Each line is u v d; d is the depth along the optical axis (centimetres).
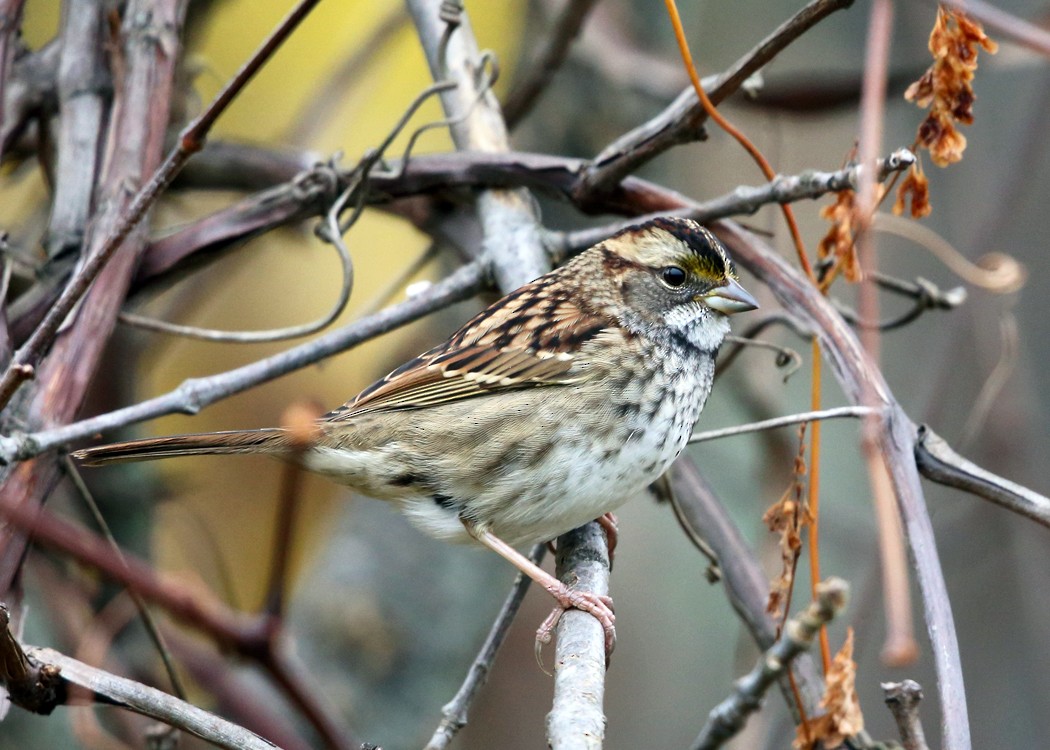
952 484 729
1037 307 1467
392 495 877
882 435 727
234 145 1015
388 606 1255
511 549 846
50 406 788
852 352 807
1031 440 1295
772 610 774
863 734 754
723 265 902
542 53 1100
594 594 801
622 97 1345
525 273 921
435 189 964
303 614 1249
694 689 1406
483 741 1415
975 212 1344
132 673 1063
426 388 868
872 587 1055
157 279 909
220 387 801
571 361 865
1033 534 1279
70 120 901
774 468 1166
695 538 902
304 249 1238
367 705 1218
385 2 1369
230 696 1053
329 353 847
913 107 1470
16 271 916
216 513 1368
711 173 1421
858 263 802
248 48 1356
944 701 634
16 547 731
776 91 1150
